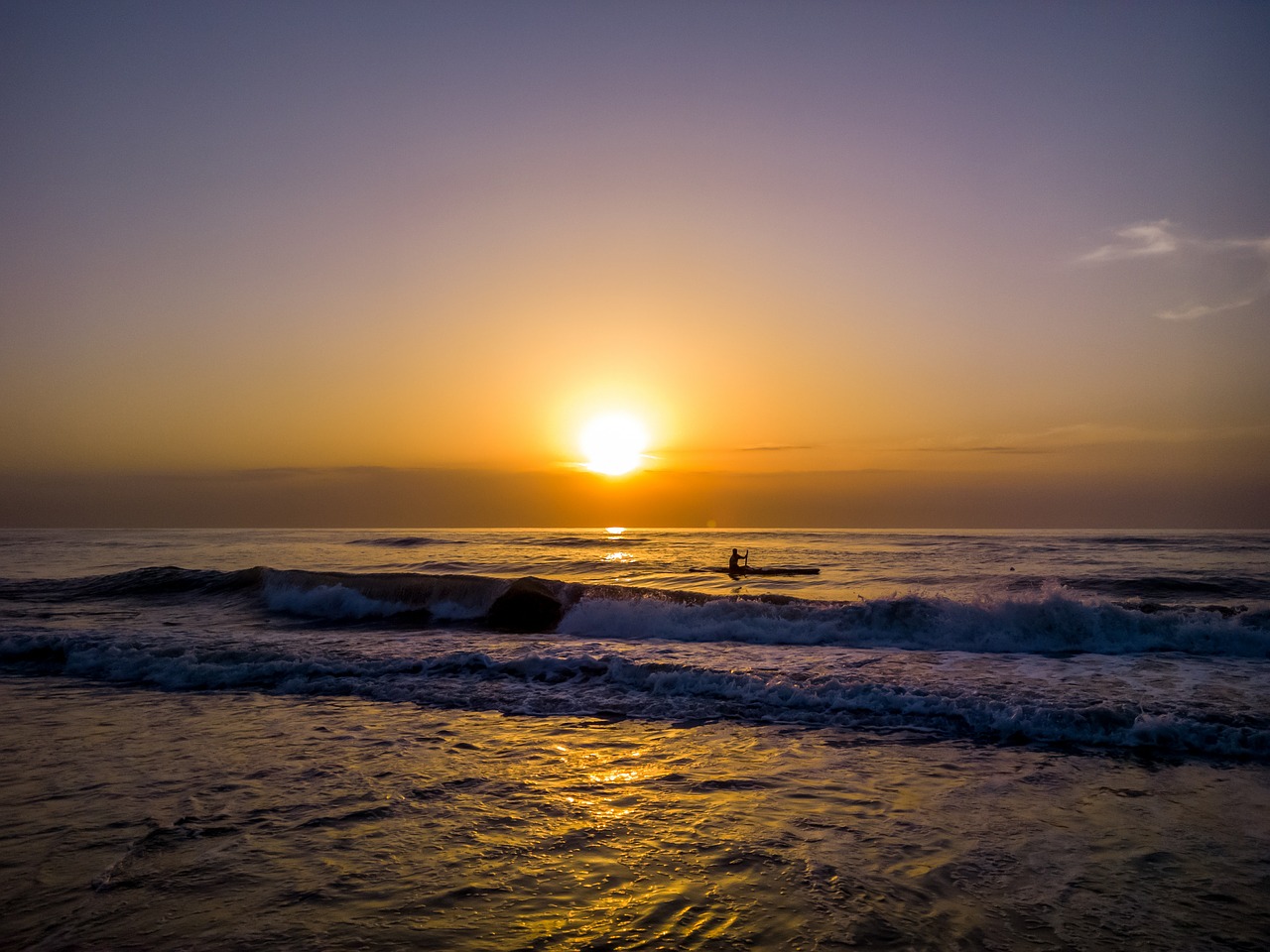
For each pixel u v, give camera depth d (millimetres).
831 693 9945
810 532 119812
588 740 8461
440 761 7699
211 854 5449
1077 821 6098
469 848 5566
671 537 83938
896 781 7078
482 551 51719
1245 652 12992
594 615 16219
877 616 14641
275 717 9445
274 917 4523
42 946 4211
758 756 7875
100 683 11367
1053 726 8594
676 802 6531
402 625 17281
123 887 4930
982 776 7203
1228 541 59906
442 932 4352
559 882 5016
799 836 5793
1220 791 6777
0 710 9805
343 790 6809
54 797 6605
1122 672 11391
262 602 20547
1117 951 4180
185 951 4148
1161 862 5332
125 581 23703
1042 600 14328
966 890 4910
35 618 18266
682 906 4672
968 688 10312
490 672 11602
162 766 7508
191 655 12414
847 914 4570
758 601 15930
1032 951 4176
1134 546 53094
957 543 60188
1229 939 4301
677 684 10719
